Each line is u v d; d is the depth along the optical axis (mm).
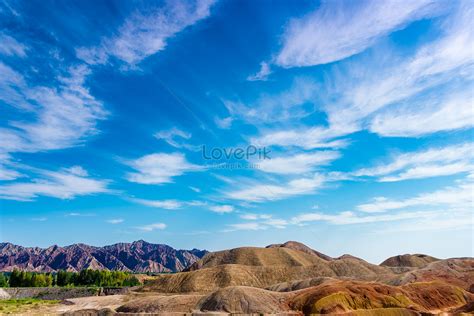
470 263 154000
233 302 91438
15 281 195500
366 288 95375
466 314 88375
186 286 152000
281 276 165500
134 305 100562
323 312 84188
